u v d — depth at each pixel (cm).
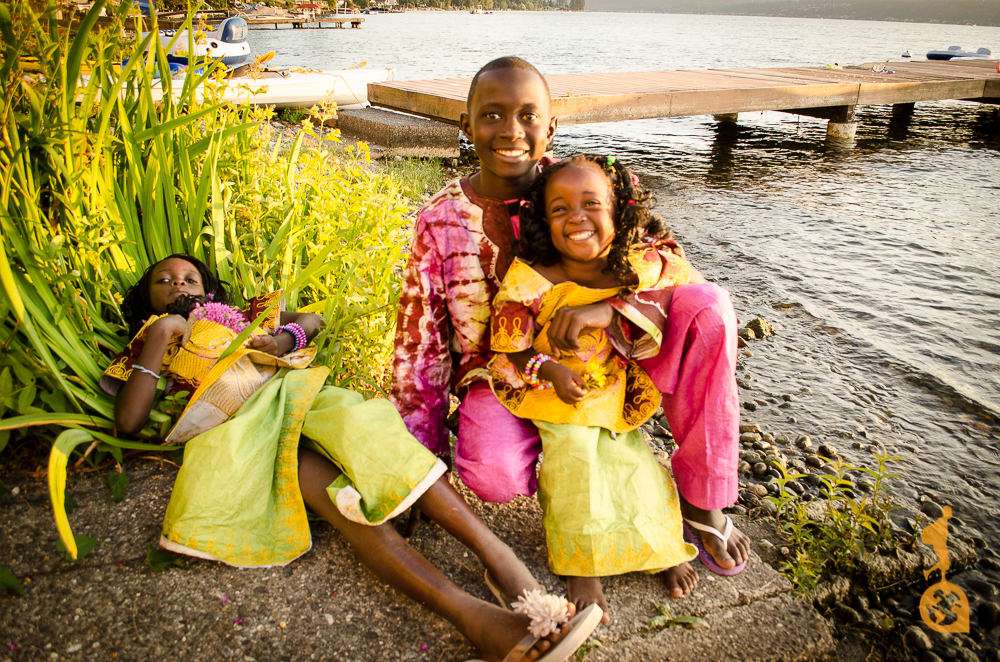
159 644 172
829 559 241
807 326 463
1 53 215
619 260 198
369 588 193
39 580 185
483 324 225
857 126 1398
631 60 3953
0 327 215
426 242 219
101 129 244
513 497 217
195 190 306
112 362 225
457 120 947
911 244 629
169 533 187
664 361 203
